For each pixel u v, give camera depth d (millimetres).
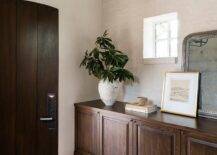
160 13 2342
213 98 1891
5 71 2033
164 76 2230
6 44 2029
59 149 2527
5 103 2039
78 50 2689
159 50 2510
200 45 1990
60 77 2518
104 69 2426
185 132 1634
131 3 2602
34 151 2252
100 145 2326
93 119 2406
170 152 1733
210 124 1698
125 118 2064
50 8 2340
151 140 1865
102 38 2564
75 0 2641
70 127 2633
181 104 2016
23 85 2156
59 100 2516
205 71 1952
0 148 2014
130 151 2037
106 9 2885
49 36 2342
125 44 2674
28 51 2182
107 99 2441
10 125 2074
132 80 2535
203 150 1541
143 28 2482
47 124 2359
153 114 2045
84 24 2748
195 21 2072
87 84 2803
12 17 2061
